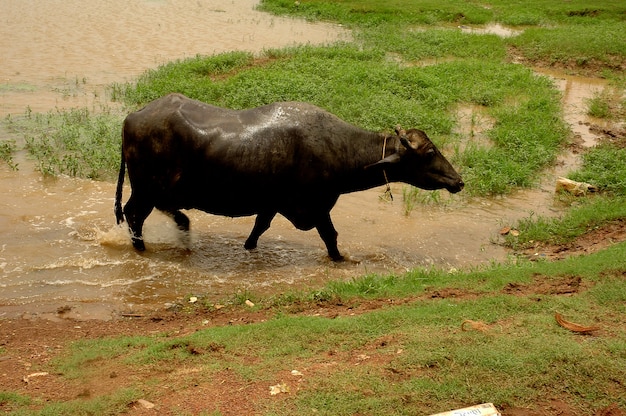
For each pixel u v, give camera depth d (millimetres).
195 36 25578
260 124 9492
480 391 5914
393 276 9445
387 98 17312
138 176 9820
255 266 10172
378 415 5645
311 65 20281
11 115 16016
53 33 24594
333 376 6195
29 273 9484
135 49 23109
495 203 13055
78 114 15930
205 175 9508
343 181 10000
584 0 34750
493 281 8758
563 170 14836
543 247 11055
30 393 6219
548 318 7246
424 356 6410
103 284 9367
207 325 8164
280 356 6781
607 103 20000
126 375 6520
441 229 11781
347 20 29828
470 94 19125
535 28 29156
